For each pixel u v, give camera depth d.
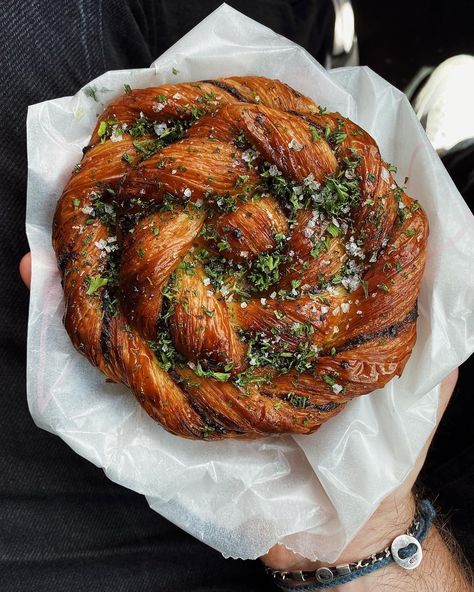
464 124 0.41
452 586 0.29
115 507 0.32
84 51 0.28
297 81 0.26
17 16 0.27
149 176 0.22
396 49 0.44
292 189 0.22
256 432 0.23
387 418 0.26
